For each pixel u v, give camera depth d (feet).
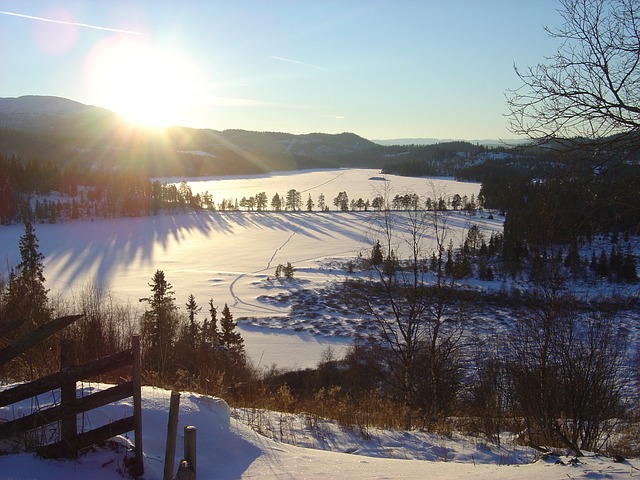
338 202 529.86
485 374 41.78
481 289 111.86
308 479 16.24
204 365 37.11
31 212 387.96
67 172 490.90
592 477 15.51
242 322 137.59
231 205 513.45
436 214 51.83
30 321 34.53
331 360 86.89
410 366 40.63
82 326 38.55
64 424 15.40
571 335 29.76
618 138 17.31
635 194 17.42
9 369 26.50
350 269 229.25
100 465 15.12
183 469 13.23
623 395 36.01
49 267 253.65
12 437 15.58
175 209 471.21
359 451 22.88
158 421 18.28
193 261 276.62
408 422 30.91
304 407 31.73
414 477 16.61
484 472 17.13
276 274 223.51
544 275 29.89
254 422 24.66
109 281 219.61
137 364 15.75
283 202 552.41
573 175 18.57
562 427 28.43
